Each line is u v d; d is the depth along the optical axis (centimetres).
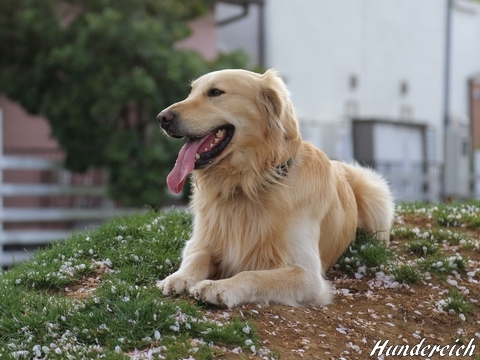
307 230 566
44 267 618
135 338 468
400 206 883
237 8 2203
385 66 2509
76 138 1455
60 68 1473
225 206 576
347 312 553
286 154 571
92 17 1412
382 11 2486
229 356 457
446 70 2366
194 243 596
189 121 547
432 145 2500
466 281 633
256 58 2148
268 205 561
